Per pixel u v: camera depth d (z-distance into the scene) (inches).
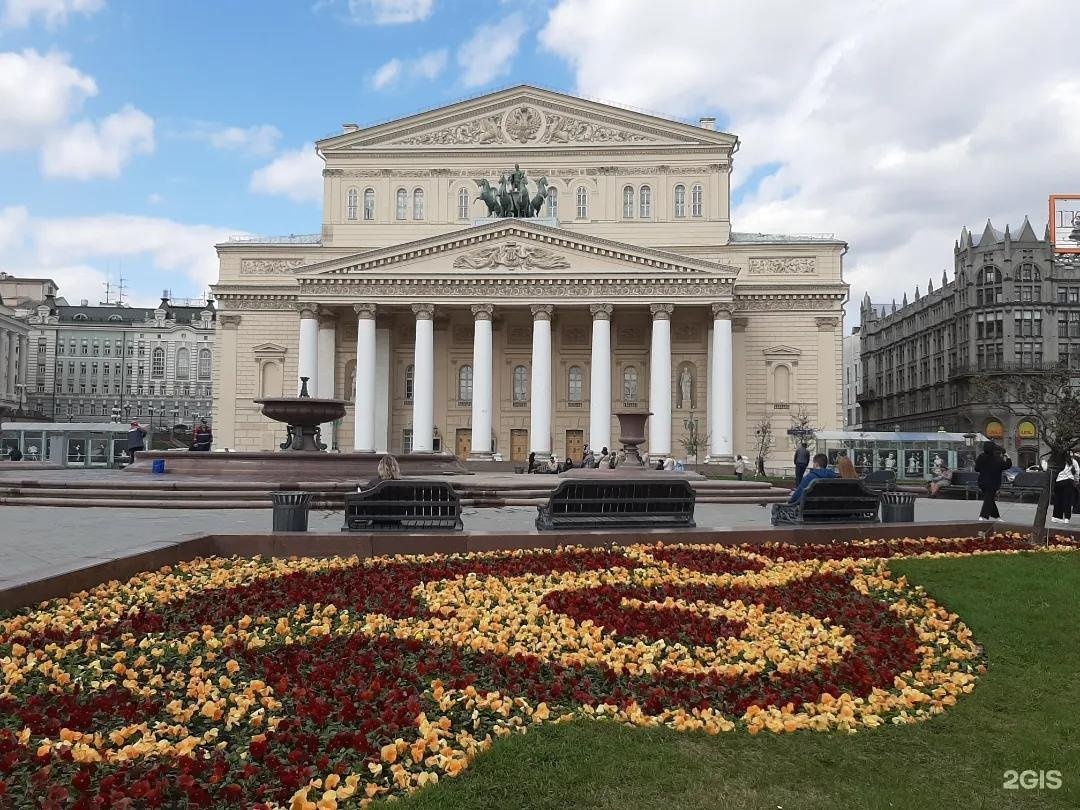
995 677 355.6
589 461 2044.8
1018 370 3309.5
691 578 510.9
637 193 2731.3
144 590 449.4
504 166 2755.9
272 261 2746.1
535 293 2456.9
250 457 1157.1
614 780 240.7
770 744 275.6
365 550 590.6
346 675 320.5
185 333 5502.0
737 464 2266.2
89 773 232.2
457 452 2726.4
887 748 277.7
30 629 365.7
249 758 247.6
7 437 2691.9
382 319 2687.0
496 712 291.6
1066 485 978.7
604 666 340.2
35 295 5728.3
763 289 2608.3
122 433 2768.2
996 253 3580.2
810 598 477.1
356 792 229.6
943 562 569.0
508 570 522.0
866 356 5044.3
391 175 2775.6
